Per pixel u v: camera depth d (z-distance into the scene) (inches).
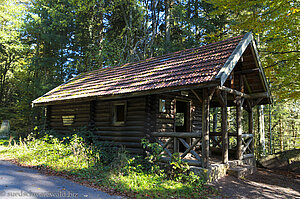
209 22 632.4
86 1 777.6
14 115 896.3
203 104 273.3
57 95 474.3
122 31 866.8
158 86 288.8
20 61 923.4
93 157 341.1
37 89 757.3
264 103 438.3
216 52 318.3
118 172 285.9
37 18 760.3
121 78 400.8
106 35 879.1
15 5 838.5
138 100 357.1
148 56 879.1
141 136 341.1
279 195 262.4
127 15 890.7
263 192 264.8
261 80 375.9
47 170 293.1
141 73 375.6
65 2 809.5
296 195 270.7
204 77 256.7
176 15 729.6
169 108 374.6
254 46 331.0
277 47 458.0
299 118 955.3
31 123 863.7
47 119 518.0
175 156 288.5
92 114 419.2
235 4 408.5
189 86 261.3
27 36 859.4
